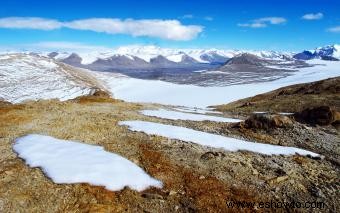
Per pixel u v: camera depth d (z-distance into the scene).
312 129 25.73
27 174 15.01
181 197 14.09
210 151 18.62
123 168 15.55
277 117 25.41
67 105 30.66
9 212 12.74
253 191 14.96
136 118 26.22
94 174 14.85
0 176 14.75
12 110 27.03
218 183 15.30
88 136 20.27
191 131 22.47
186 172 15.99
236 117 34.03
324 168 18.14
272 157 19.09
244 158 18.23
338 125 27.45
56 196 13.62
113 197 13.73
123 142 19.38
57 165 15.56
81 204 13.25
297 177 16.53
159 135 20.94
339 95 47.12
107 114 26.88
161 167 16.20
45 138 19.31
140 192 14.21
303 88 60.03
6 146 18.30
